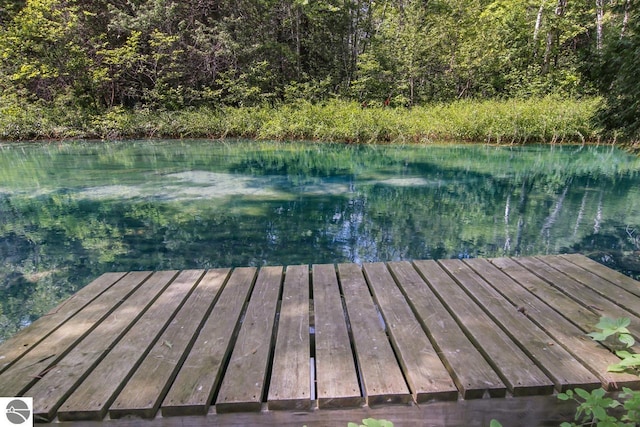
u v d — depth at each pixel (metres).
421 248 3.49
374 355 1.48
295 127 10.56
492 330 1.62
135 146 9.65
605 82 4.10
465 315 1.75
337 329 1.67
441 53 13.05
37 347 1.56
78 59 10.84
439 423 1.30
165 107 11.83
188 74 12.31
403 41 13.04
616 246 3.47
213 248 3.51
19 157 8.10
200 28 11.97
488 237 3.74
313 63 14.27
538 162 7.55
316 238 3.76
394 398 1.28
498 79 13.28
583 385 1.30
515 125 9.51
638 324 1.64
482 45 12.62
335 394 1.27
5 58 10.35
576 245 3.51
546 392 1.30
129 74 11.79
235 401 1.25
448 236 3.80
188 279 2.21
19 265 3.18
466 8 13.43
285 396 1.27
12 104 10.40
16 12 10.98
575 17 13.55
